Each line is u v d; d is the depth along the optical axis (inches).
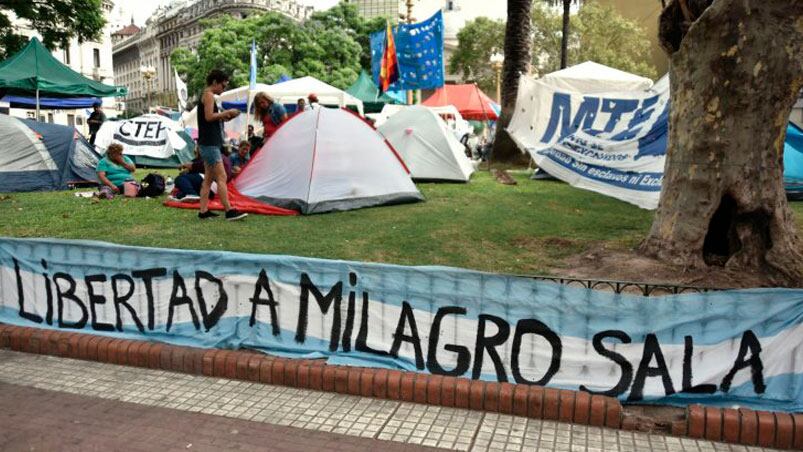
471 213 349.1
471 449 133.1
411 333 164.2
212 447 133.3
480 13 2787.9
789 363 145.9
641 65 1418.6
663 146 407.8
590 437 138.3
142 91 5236.2
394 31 682.2
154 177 417.7
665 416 146.0
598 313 152.1
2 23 871.7
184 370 173.6
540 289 154.6
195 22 4205.2
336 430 141.0
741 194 223.3
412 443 135.3
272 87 732.0
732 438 135.9
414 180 502.3
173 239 273.1
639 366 151.4
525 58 648.4
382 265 164.9
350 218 329.4
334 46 2071.9
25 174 460.1
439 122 511.5
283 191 355.3
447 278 160.1
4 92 722.2
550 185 485.7
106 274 190.5
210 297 180.5
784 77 217.2
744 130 222.4
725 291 147.6
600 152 442.6
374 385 156.9
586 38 1503.4
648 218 346.0
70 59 2258.9
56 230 295.6
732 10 215.3
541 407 146.3
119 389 162.4
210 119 306.2
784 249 222.5
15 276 202.2
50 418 145.9
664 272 225.8
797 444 133.0
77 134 501.4
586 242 280.4
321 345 172.4
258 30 2026.3
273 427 142.3
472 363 160.4
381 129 530.0
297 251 253.9
